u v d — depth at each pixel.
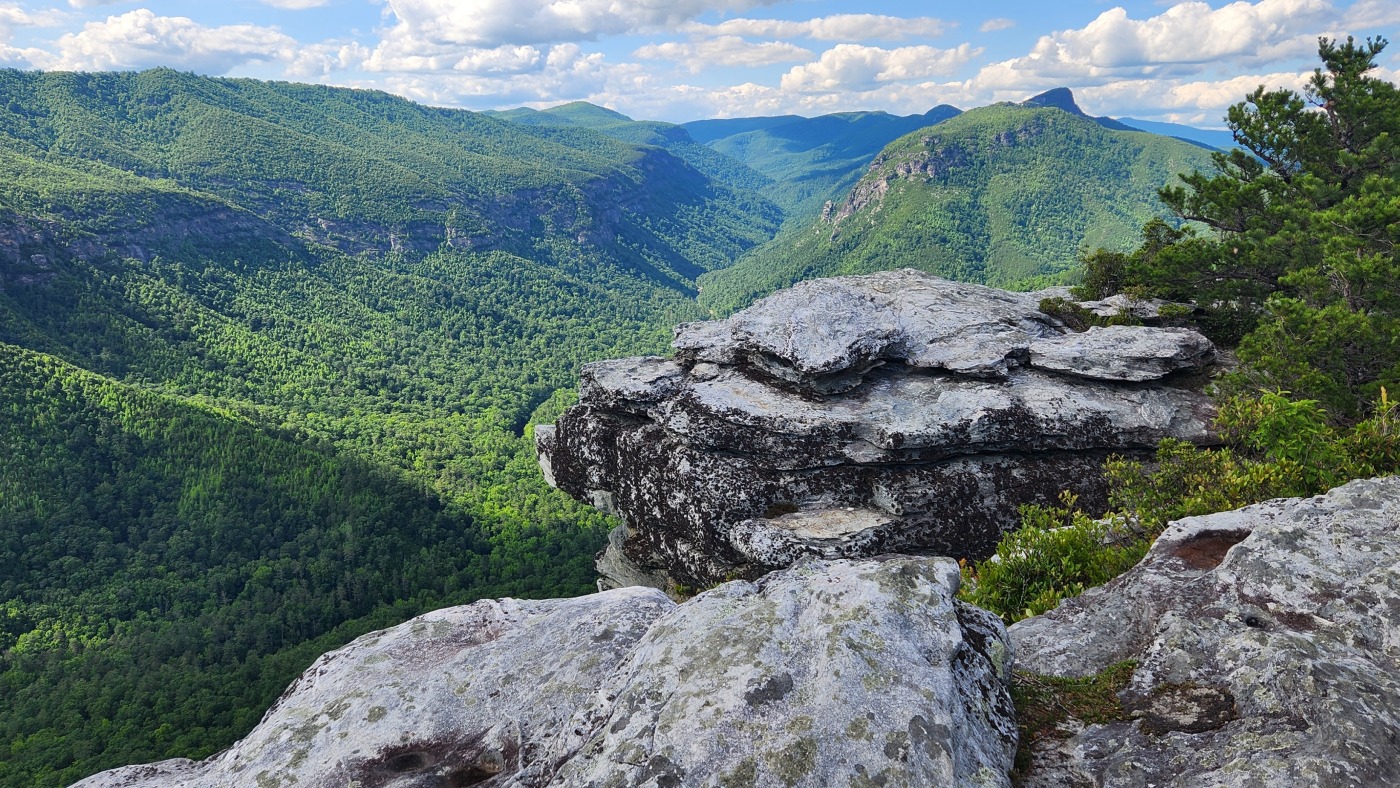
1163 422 15.88
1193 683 5.38
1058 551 11.50
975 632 5.63
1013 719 5.07
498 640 6.31
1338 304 17.41
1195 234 25.36
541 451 20.30
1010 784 4.27
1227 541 8.27
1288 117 26.09
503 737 5.17
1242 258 21.77
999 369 16.72
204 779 5.22
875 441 15.63
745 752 4.11
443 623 6.75
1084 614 7.38
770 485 16.11
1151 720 5.03
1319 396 15.78
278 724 5.57
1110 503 14.01
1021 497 15.57
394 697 5.62
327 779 4.96
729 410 16.48
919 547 15.27
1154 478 13.03
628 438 17.84
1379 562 6.54
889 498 15.61
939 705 4.34
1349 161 23.97
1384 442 11.59
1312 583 6.50
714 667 4.79
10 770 79.94
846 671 4.55
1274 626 6.03
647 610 6.56
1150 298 22.22
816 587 5.61
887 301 19.59
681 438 16.94
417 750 5.15
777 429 16.05
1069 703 5.50
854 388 17.11
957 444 15.59
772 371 17.48
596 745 4.47
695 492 16.38
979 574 12.18
